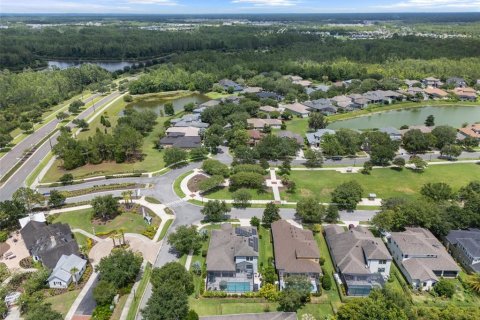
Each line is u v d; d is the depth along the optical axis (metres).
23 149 150.38
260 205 104.50
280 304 68.44
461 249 81.50
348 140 144.00
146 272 77.38
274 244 83.06
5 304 66.69
